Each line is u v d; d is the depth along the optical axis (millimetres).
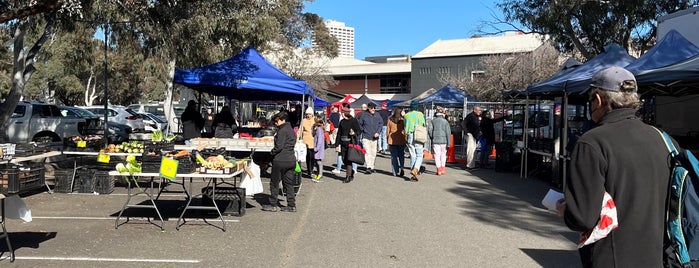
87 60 33438
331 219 8227
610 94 2680
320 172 12867
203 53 17781
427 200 10164
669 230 2594
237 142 11531
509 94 15414
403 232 7430
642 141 2590
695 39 12062
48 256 5918
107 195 9914
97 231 7141
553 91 11789
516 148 15305
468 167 16172
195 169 7523
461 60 57750
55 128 17844
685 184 2549
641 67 9633
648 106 14852
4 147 7578
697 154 8766
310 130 12906
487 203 9930
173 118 26688
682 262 2559
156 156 7438
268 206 8891
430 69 60000
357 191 11148
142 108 32219
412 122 13367
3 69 39188
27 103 17750
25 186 5961
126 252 6156
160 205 8977
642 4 18156
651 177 2551
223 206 8328
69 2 8633
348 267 5742
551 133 16641
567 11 19531
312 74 45750
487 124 16500
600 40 20406
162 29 12484
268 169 15000
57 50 29172
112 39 15648
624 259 2531
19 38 12656
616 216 2521
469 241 6980
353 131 12773
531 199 10438
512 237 7234
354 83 71938
